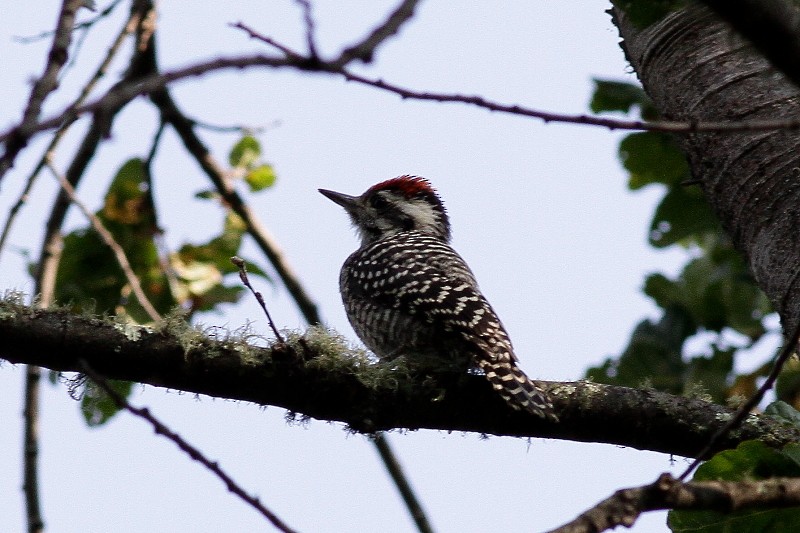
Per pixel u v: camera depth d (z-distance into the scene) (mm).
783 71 5582
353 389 9406
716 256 15719
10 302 9023
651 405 9625
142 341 9109
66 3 6379
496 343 11711
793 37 5457
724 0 5457
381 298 12742
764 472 8062
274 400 9359
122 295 14570
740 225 9852
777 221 9500
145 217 14789
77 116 5441
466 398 9742
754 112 9969
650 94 11180
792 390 14086
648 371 14992
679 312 15227
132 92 5246
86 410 13398
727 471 8094
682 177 14992
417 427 9789
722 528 8258
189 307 14758
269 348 9281
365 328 13172
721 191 10070
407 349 12516
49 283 13141
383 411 9586
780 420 9414
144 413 6730
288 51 5344
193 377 9188
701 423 9547
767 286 9492
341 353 9406
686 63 10672
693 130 6141
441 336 12211
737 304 15062
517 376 9633
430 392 9656
